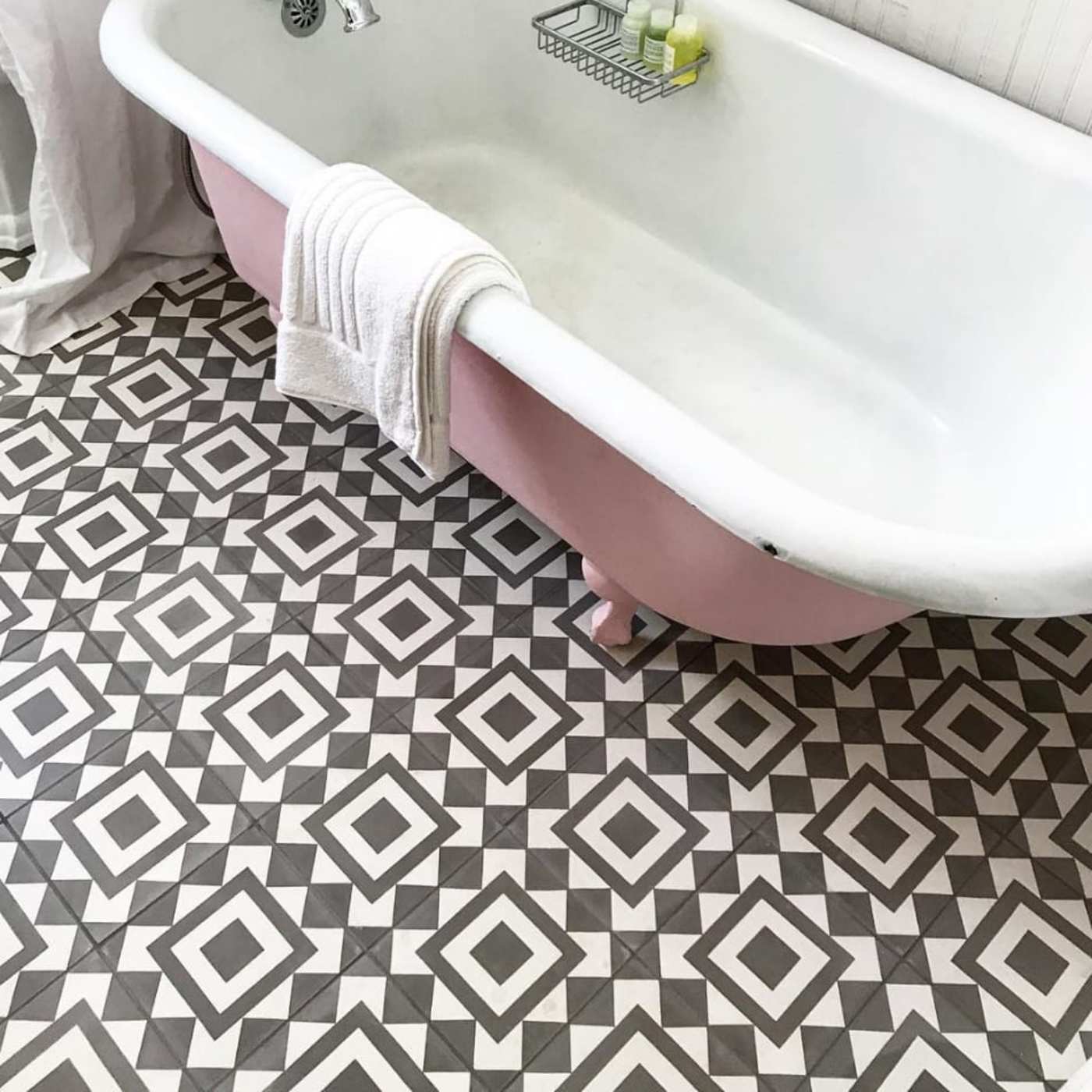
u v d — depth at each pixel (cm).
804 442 169
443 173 210
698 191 185
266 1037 130
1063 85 145
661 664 162
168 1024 130
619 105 189
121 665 159
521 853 144
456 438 154
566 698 158
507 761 152
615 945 137
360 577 170
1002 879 144
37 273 200
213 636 163
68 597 167
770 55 163
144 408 191
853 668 163
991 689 161
